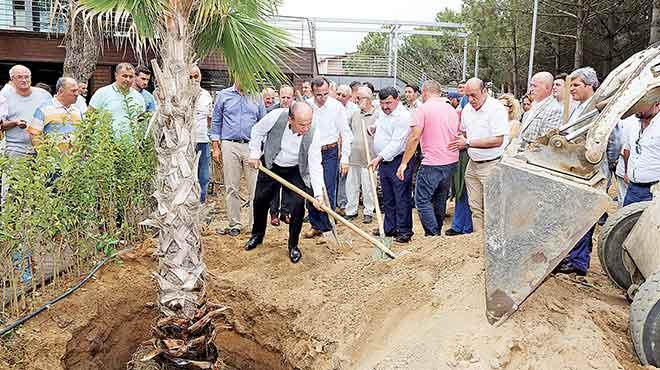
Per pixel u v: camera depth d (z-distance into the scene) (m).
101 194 5.74
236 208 7.23
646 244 4.32
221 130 7.17
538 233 3.77
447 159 6.55
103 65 13.08
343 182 9.13
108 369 5.42
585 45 22.89
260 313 5.67
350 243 7.16
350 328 4.81
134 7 4.22
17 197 4.60
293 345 5.23
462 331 3.79
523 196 3.81
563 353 3.51
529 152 4.07
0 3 12.79
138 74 7.99
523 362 3.50
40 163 4.75
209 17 4.58
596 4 20.09
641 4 20.41
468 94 6.29
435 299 4.39
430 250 5.37
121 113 6.80
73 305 5.06
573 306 4.10
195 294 4.66
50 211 4.75
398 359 3.91
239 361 5.88
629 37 21.80
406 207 6.87
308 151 6.03
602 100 4.49
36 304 4.91
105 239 5.61
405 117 6.73
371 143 8.41
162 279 4.62
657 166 5.46
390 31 21.80
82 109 7.61
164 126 4.49
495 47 25.84
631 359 3.73
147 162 6.57
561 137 3.98
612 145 5.57
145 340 5.83
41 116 6.07
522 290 3.75
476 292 4.18
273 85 5.38
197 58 5.23
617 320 4.16
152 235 6.77
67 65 10.39
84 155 5.44
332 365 4.59
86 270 5.65
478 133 6.38
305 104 5.62
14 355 4.42
